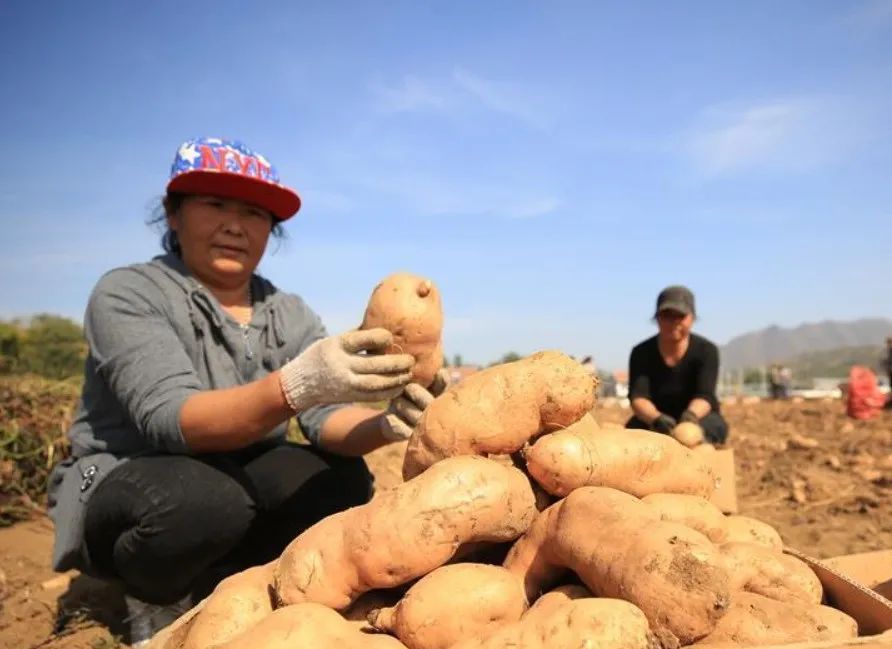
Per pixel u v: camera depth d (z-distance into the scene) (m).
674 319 1.85
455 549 0.67
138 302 1.03
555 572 0.71
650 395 1.96
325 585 0.67
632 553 0.60
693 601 0.56
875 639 0.59
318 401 0.88
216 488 0.97
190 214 1.08
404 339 0.88
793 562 0.76
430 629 0.63
